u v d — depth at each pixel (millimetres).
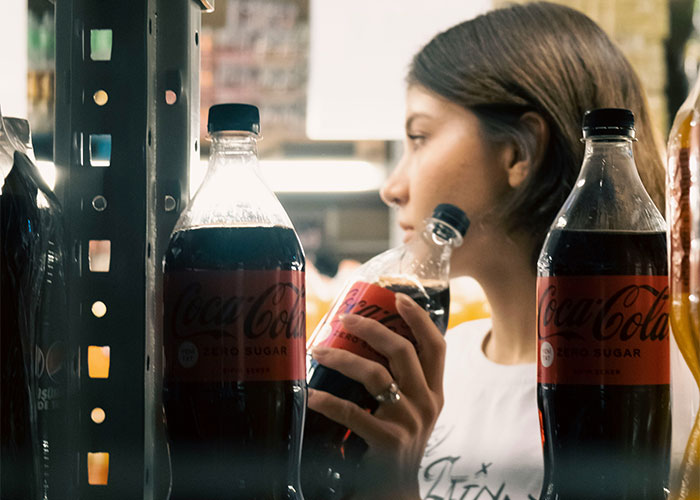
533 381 1521
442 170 1513
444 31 1567
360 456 968
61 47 781
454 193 1510
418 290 1120
